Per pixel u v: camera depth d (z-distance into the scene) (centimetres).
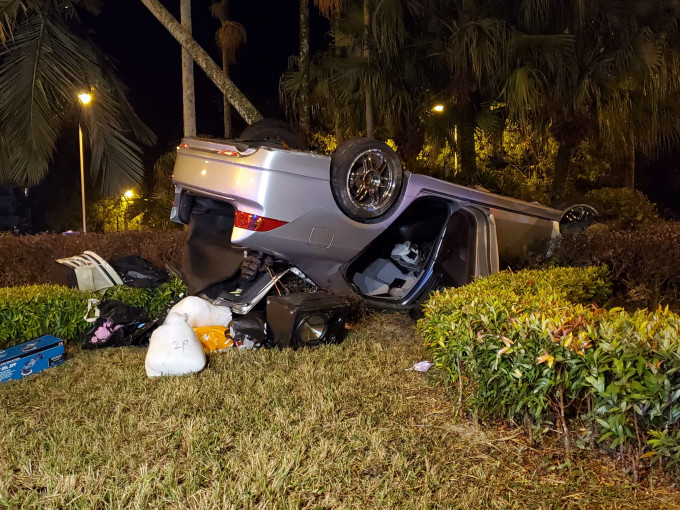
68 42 830
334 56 1067
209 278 555
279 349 500
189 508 269
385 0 920
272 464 301
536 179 1666
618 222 909
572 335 308
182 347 435
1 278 722
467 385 386
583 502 280
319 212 525
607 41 966
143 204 2653
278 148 508
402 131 1146
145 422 355
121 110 967
